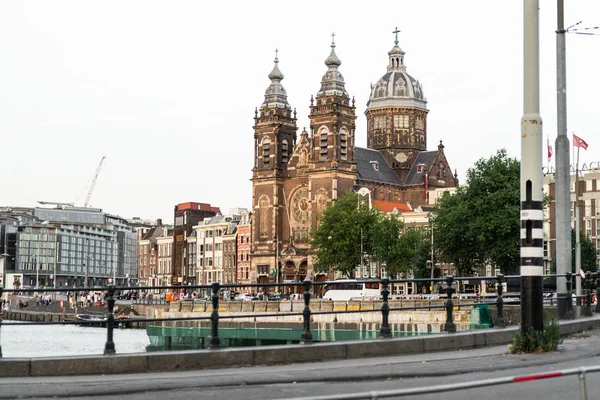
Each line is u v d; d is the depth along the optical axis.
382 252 139.25
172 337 101.25
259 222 179.75
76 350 70.12
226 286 24.86
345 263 143.00
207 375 21.83
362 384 20.34
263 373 22.06
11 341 81.88
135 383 20.44
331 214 145.12
